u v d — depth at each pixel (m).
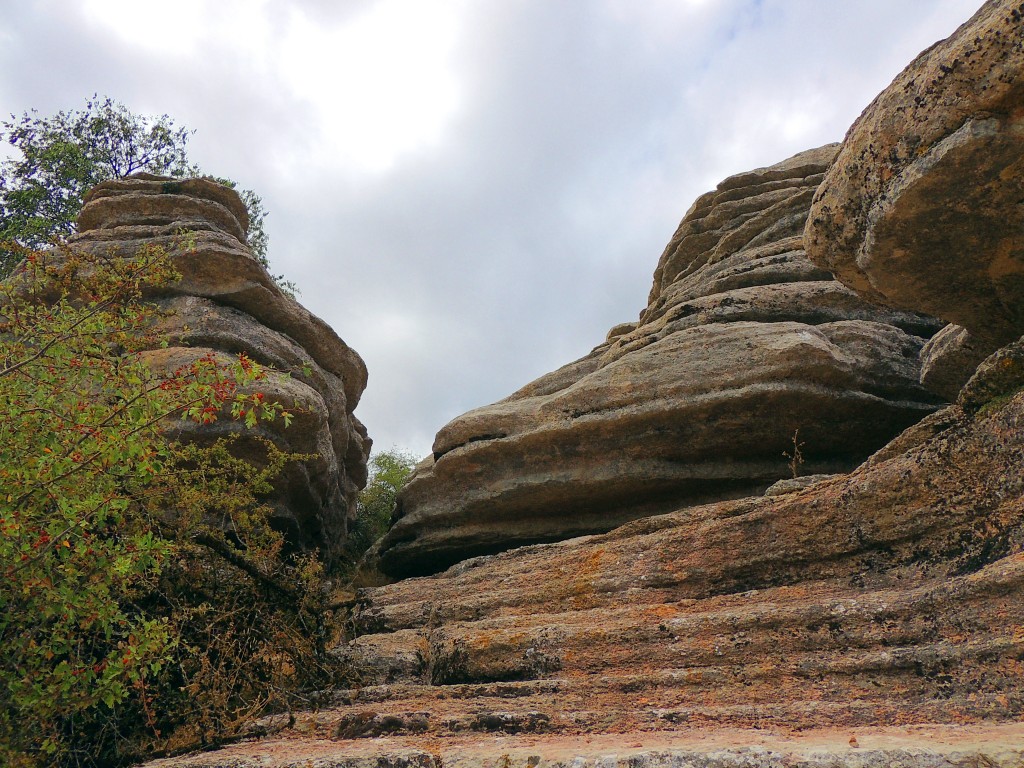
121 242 10.84
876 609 5.25
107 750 5.78
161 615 6.54
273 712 6.22
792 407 9.51
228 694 6.08
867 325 10.34
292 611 7.47
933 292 6.34
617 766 3.78
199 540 6.96
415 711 5.25
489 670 6.22
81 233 11.48
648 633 5.87
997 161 5.16
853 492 6.29
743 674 5.22
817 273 11.77
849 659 5.01
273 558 7.72
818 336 9.84
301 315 11.32
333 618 8.59
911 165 5.43
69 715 5.52
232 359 9.92
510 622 6.84
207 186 12.52
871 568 6.04
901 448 6.49
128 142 17.61
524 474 10.74
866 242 5.98
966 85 5.09
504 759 4.02
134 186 12.44
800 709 4.64
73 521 4.39
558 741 4.48
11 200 15.95
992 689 4.40
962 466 5.78
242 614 6.95
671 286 14.33
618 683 5.40
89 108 17.44
